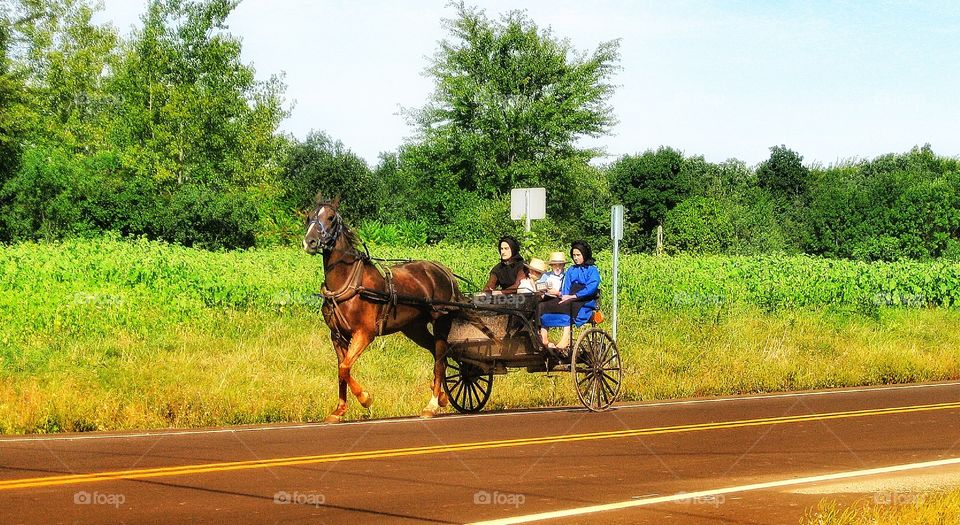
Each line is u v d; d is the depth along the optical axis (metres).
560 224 55.03
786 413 13.91
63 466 9.10
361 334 12.59
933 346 23.62
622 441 11.14
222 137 48.31
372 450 10.26
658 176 84.56
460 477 8.86
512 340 13.57
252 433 11.52
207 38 48.88
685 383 17.17
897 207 51.06
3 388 13.12
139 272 23.56
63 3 58.88
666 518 7.36
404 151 58.50
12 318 17.75
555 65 56.38
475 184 56.81
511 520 7.15
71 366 14.93
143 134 47.91
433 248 36.31
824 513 7.43
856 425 12.68
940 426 12.63
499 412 14.02
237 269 24.88
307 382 14.81
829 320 26.02
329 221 12.41
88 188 38.53
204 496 7.82
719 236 54.91
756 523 7.25
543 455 10.12
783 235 61.00
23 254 26.47
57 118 58.62
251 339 18.17
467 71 57.12
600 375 14.30
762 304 28.31
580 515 7.40
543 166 55.12
